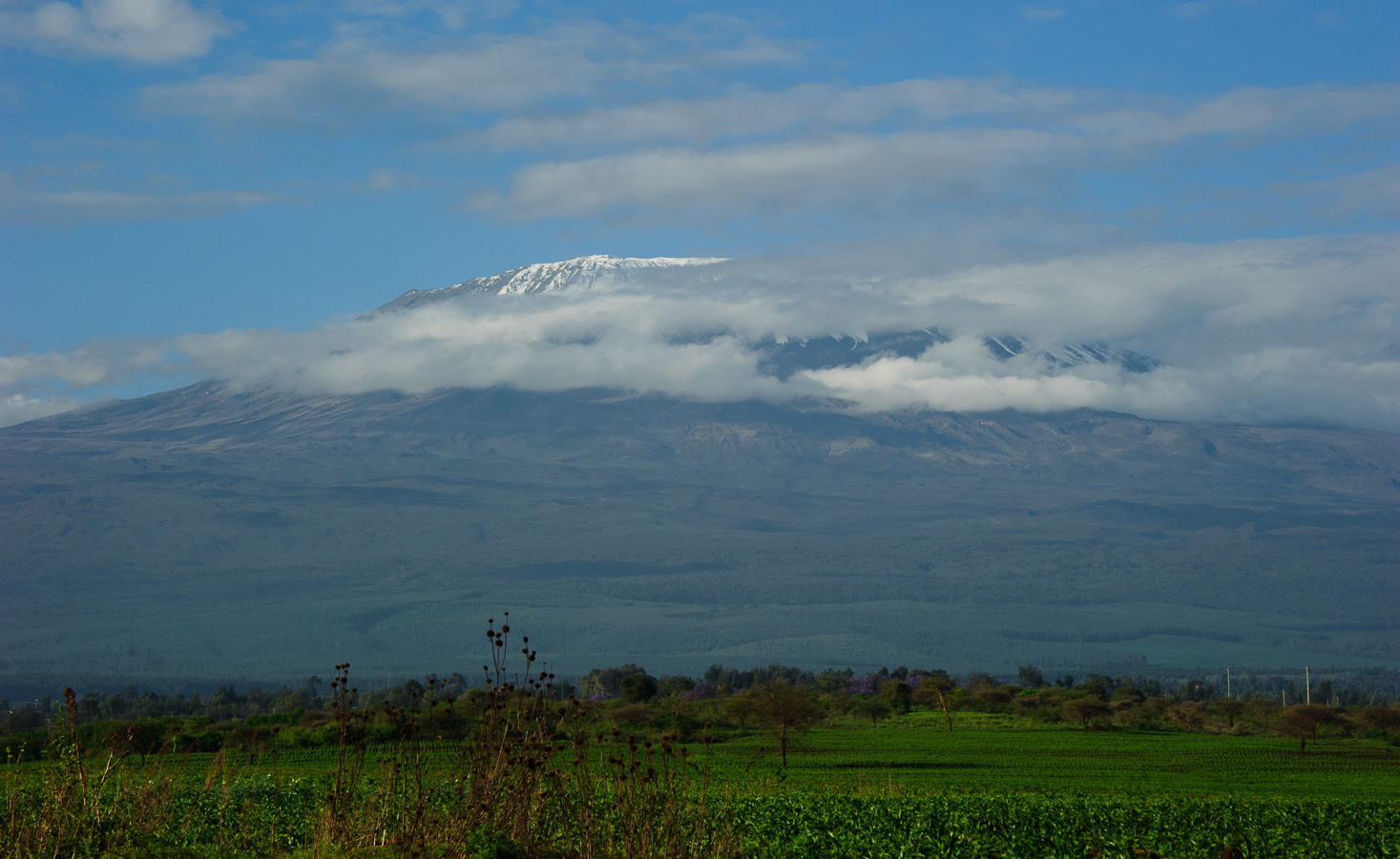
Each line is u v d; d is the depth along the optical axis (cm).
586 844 1275
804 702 6988
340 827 1330
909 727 10206
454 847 1234
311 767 4712
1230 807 3256
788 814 2545
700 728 8519
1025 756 7588
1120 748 8188
